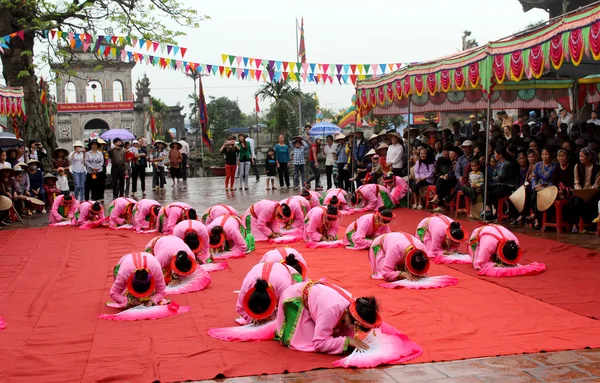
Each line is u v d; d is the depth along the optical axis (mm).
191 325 6203
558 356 5098
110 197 20312
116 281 6824
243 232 10094
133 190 20109
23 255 10375
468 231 11312
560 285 7410
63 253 10508
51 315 6707
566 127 15414
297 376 4801
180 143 24125
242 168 21172
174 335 5879
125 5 19734
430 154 15031
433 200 14383
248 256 9773
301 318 5496
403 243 7762
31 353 5434
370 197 14648
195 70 15234
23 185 15828
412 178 15469
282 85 35844
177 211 11836
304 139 26984
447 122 30141
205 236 8984
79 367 5059
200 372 4875
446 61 12562
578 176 10719
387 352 5184
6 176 14445
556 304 6664
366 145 18297
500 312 6426
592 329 5797
